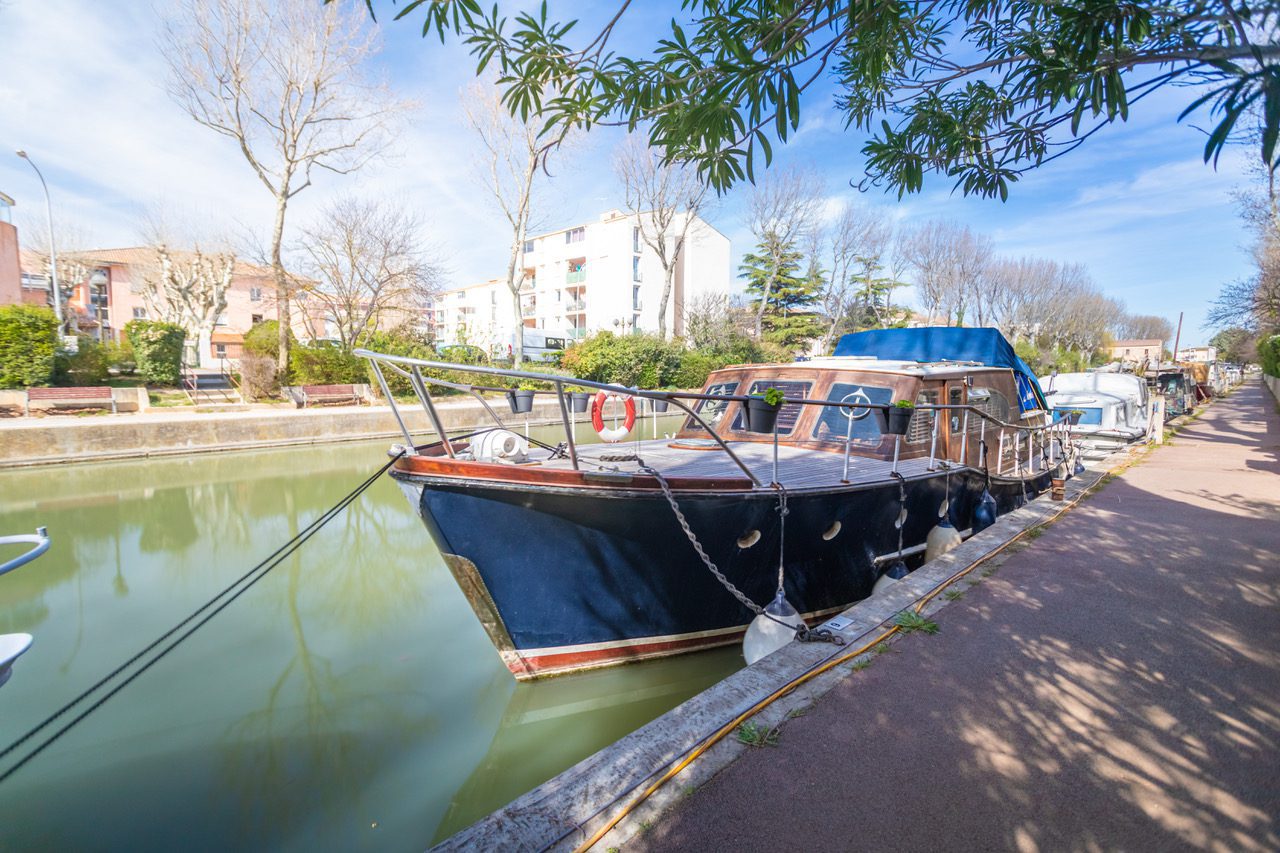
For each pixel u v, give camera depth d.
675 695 4.92
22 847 3.38
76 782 3.97
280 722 4.67
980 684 3.26
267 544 9.33
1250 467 10.13
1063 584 4.71
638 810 2.38
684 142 2.44
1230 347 50.47
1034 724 2.89
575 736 4.41
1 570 2.77
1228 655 3.54
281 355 21.53
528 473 4.27
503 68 2.61
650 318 47.09
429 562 8.66
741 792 2.46
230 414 17.72
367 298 28.53
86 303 39.75
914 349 9.38
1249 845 2.13
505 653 4.91
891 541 6.14
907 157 3.02
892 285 48.66
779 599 4.39
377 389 22.95
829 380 7.11
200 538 9.56
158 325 20.86
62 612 6.85
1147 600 4.38
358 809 3.69
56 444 14.37
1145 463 10.67
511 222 27.80
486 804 3.73
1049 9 2.19
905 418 5.74
